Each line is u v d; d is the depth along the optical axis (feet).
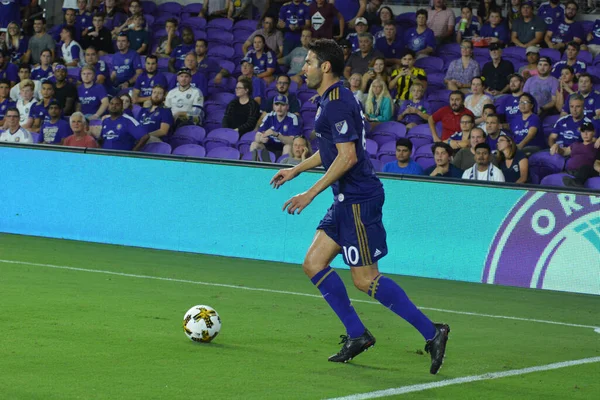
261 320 82.12
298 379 58.70
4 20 217.36
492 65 166.91
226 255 133.28
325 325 80.74
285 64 187.01
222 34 205.87
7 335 68.64
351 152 61.05
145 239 138.31
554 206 115.14
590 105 150.30
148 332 73.00
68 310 81.56
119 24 212.23
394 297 62.54
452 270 120.78
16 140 167.22
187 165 136.15
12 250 125.39
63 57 202.59
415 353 69.72
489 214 118.83
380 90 160.76
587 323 91.45
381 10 183.93
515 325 88.07
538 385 60.54
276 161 151.64
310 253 64.90
